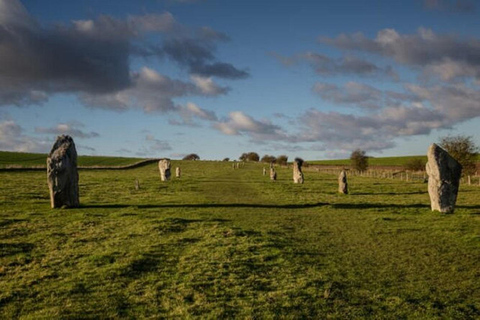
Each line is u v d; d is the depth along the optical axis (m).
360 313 11.62
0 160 96.75
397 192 46.38
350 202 36.12
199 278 14.17
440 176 29.84
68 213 27.25
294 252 18.08
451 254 18.06
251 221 26.00
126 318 11.01
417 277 14.88
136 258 16.23
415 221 26.33
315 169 111.00
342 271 15.48
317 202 36.00
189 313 11.34
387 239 21.09
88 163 112.75
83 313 11.29
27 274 14.56
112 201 34.56
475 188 49.81
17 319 10.91
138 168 97.31
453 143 62.00
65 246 18.44
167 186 49.88
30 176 56.19
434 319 11.31
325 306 12.05
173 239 19.89
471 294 13.24
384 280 14.50
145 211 28.95
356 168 92.25
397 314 11.60
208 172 87.88
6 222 23.55
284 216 28.33
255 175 78.69
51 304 11.91
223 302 12.16
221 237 20.41
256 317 11.20
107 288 13.18
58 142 30.81
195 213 28.56
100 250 17.69
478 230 23.16
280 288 13.40
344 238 21.34
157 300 12.26
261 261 16.44
